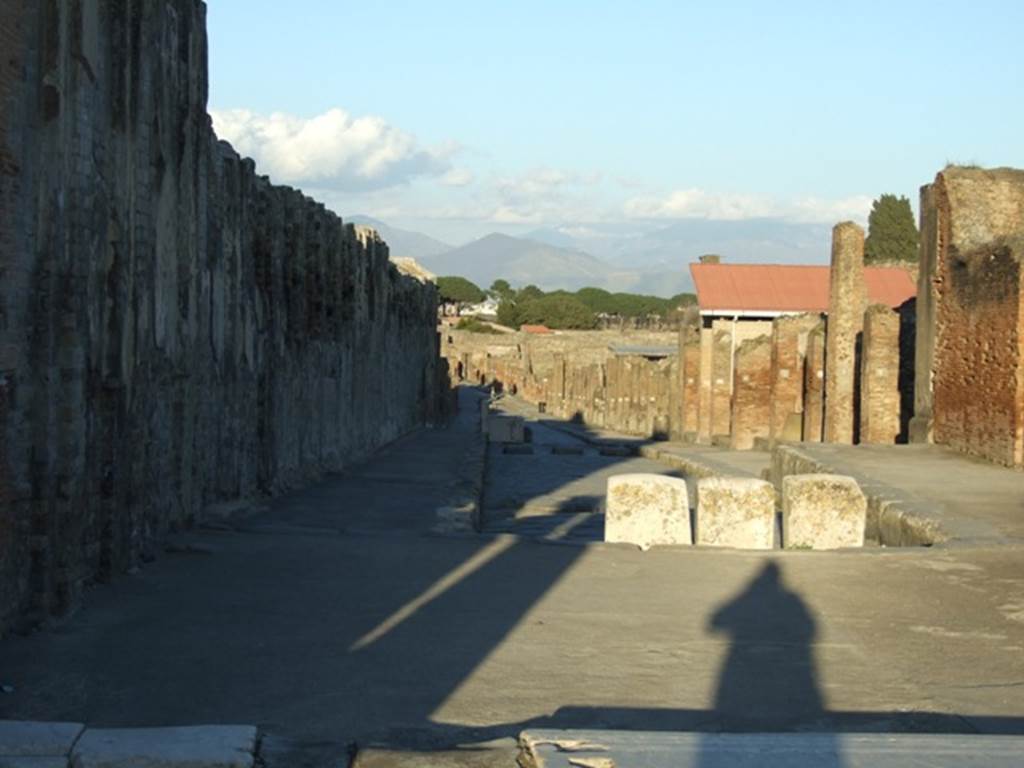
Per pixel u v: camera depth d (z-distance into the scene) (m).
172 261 13.65
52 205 9.75
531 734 6.51
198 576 11.72
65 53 9.87
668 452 39.72
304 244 22.89
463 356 130.62
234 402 17.33
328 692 7.90
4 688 7.84
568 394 85.88
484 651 9.02
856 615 10.40
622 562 12.88
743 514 14.41
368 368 32.84
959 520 15.86
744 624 10.02
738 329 50.78
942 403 27.45
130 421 11.84
